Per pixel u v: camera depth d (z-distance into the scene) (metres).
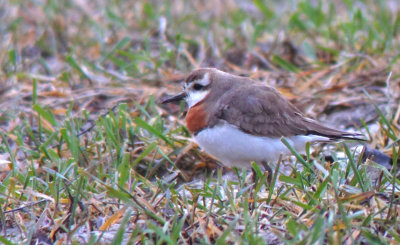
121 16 17.27
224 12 17.48
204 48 15.20
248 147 9.44
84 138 11.21
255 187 9.13
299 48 15.33
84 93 13.34
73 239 7.84
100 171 9.83
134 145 10.78
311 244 7.16
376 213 7.77
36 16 17.48
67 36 16.53
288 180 8.77
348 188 8.34
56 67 15.04
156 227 7.40
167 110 12.76
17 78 14.12
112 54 14.73
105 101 13.16
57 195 8.52
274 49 15.31
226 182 8.91
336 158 9.70
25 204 8.70
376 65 13.47
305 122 9.72
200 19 17.30
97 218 8.48
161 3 18.47
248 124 9.38
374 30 14.80
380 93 12.85
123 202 8.62
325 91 12.98
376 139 10.99
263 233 7.79
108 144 10.33
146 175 10.26
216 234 7.77
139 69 14.25
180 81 13.68
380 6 16.28
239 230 7.84
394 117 11.70
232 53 15.23
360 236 7.58
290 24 15.89
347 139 9.69
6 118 12.51
